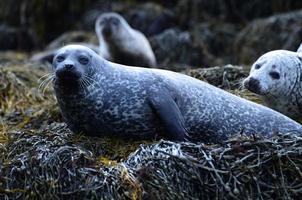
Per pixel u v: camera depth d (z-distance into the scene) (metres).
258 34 53.72
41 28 65.81
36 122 26.92
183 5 61.19
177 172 20.08
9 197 20.44
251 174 20.23
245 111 22.61
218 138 22.41
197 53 53.09
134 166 20.33
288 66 24.36
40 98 31.38
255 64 24.70
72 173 20.16
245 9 61.09
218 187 19.95
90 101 21.56
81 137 22.14
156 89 21.67
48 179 20.25
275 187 20.38
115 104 21.56
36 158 20.69
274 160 20.61
